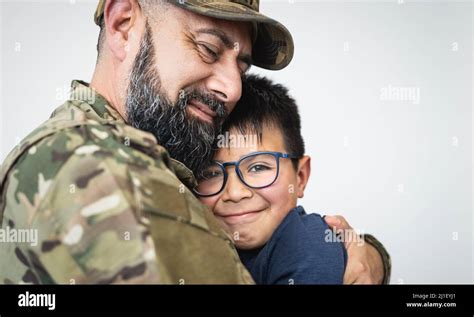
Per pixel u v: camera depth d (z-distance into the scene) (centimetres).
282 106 146
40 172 84
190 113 116
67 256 77
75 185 80
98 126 89
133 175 81
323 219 140
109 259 74
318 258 122
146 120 114
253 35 128
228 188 136
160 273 73
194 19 112
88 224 77
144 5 114
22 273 83
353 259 125
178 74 113
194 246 82
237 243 137
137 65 114
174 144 115
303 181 154
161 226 79
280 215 138
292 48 138
